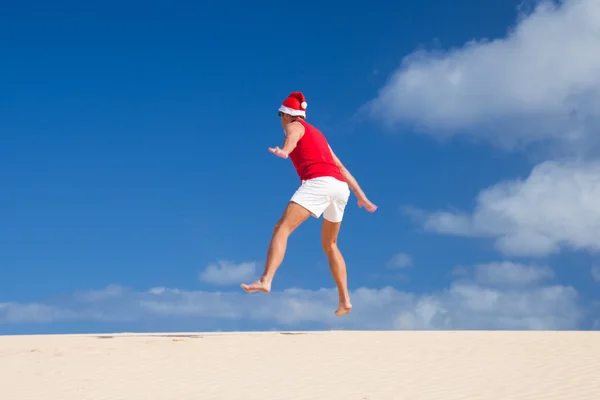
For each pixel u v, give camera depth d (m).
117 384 7.81
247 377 8.01
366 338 11.20
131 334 13.50
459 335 11.45
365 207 8.74
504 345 10.09
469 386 7.21
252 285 7.43
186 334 12.97
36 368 9.15
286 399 6.74
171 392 7.25
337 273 9.09
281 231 7.78
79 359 9.77
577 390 6.96
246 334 12.31
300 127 8.19
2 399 7.11
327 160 8.16
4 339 13.18
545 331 12.11
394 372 8.10
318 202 7.93
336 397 6.77
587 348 9.73
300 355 9.52
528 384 7.29
